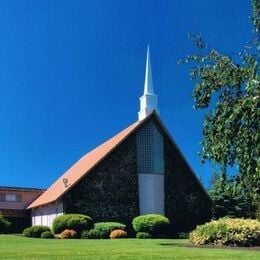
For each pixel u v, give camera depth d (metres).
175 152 45.09
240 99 8.70
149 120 44.50
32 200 55.34
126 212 42.22
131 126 46.81
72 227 36.72
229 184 8.89
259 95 8.23
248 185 8.68
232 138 8.75
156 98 45.75
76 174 45.09
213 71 9.13
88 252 18.50
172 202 44.09
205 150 9.16
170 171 44.56
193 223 44.50
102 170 42.06
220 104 9.02
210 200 45.44
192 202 44.88
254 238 25.11
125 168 42.88
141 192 43.09
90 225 37.34
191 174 45.22
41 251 19.16
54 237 36.25
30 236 37.06
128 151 43.22
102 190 41.75
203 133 9.20
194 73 9.39
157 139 44.47
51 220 44.84
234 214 48.31
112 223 37.88
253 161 8.40
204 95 9.20
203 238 25.62
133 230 40.47
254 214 40.78
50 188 52.47
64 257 16.31
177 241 29.69
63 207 40.62
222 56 9.16
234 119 8.55
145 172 43.53
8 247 22.44
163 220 37.84
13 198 54.78
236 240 24.91
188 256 16.61
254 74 8.49
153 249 20.42
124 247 22.02
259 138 8.29
